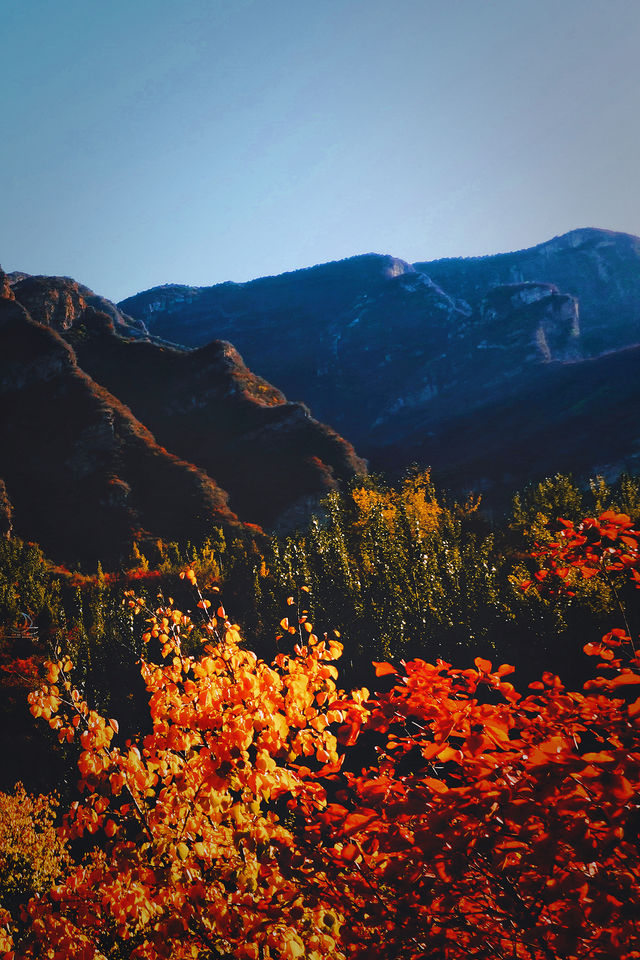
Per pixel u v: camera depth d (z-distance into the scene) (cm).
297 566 4375
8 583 5572
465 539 5059
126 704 3525
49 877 1814
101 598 4888
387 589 3716
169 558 7288
